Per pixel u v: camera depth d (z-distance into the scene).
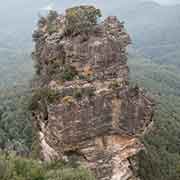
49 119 31.72
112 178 31.92
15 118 113.75
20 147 95.06
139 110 32.97
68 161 31.17
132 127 32.56
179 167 42.56
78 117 30.77
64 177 26.91
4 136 108.25
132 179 33.59
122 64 33.19
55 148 31.89
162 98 112.75
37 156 35.53
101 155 31.67
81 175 27.50
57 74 32.84
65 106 30.61
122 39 33.72
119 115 31.81
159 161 41.34
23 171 26.73
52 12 37.19
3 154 28.62
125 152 32.53
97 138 31.47
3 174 24.69
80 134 30.94
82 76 31.78
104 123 31.39
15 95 133.25
